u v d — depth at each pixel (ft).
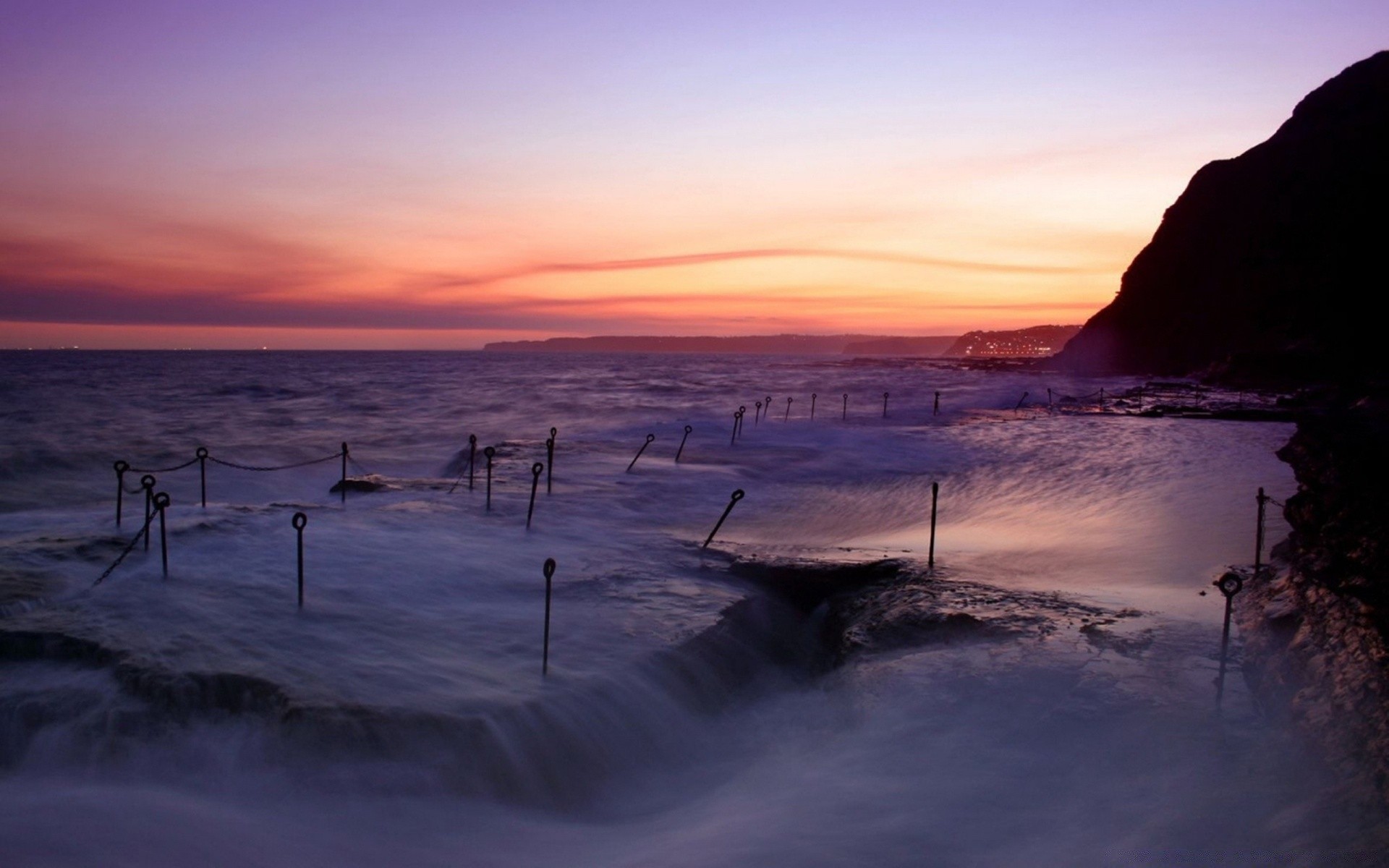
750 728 21.08
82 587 24.58
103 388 182.29
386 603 24.99
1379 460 20.16
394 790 15.80
